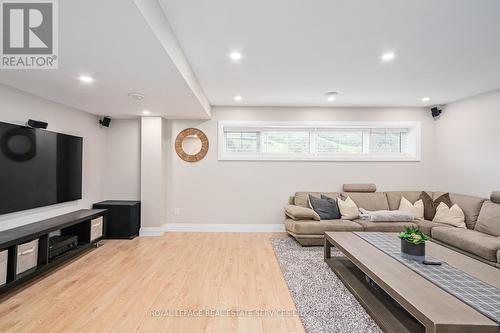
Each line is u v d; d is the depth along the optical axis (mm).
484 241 2807
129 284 2584
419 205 4160
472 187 4016
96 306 2178
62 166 3475
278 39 2232
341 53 2512
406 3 1735
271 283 2615
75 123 3844
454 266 2090
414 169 4734
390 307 2045
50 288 2488
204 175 4699
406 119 4742
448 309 1438
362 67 2865
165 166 4664
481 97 3877
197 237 4285
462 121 4195
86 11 1430
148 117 4426
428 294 1614
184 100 3387
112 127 4602
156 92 3016
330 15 1876
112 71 2346
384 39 2232
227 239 4168
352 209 4105
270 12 1836
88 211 3754
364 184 4582
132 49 1908
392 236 3029
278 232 4645
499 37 2191
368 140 4867
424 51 2467
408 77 3180
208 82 3369
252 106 4711
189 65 2768
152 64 2186
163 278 2727
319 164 4742
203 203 4699
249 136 4871
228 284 2594
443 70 2955
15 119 2855
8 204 2678
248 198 4719
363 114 4746
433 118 4734
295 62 2727
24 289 2465
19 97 2904
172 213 4688
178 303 2234
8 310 2107
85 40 1777
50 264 2773
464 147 4152
